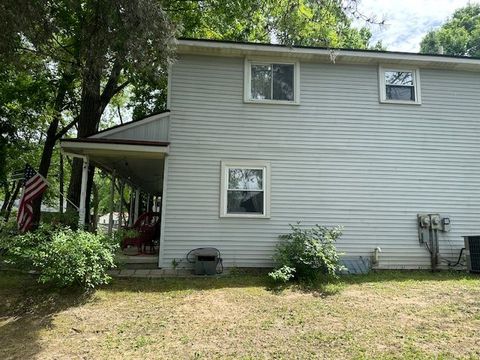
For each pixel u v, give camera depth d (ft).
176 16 41.06
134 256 29.55
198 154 28.89
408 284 24.16
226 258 28.12
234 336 15.69
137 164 33.42
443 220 29.99
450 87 31.68
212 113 29.40
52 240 21.20
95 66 22.22
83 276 21.07
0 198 89.71
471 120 31.48
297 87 30.32
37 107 47.83
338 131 30.27
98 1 19.84
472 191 30.71
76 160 37.91
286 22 21.59
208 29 44.39
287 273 24.06
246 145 29.43
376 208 29.78
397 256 29.50
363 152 30.25
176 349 14.51
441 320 17.25
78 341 15.42
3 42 19.40
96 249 21.56
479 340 14.92
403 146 30.60
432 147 30.83
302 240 26.04
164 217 28.02
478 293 21.66
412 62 30.78
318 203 29.43
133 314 18.31
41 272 22.26
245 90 29.81
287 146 29.73
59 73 44.34
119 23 19.58
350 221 29.48
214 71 29.86
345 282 24.62
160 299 20.53
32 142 57.06
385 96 30.89
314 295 21.48
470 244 28.35
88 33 21.18
